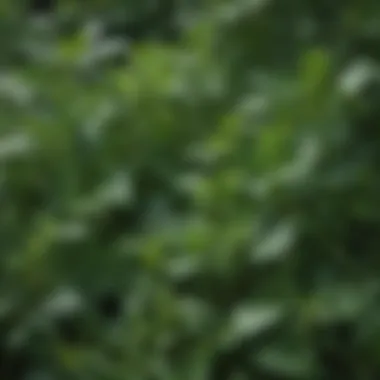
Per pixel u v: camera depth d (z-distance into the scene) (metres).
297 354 5.88
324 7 6.94
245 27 6.86
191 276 6.07
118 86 6.75
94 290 6.29
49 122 6.57
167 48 7.33
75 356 6.10
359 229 6.24
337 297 5.96
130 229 6.43
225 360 6.00
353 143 6.21
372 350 6.02
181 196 6.47
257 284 6.06
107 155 6.57
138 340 6.05
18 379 6.27
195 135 6.64
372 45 6.78
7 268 6.29
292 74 6.74
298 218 6.04
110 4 8.43
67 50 7.14
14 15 7.79
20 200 6.54
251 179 6.12
